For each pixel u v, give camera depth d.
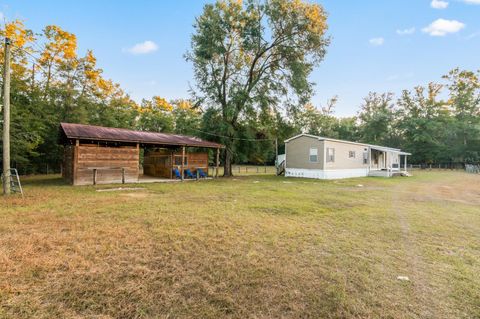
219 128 17.70
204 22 17.03
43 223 4.82
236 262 3.25
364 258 3.50
